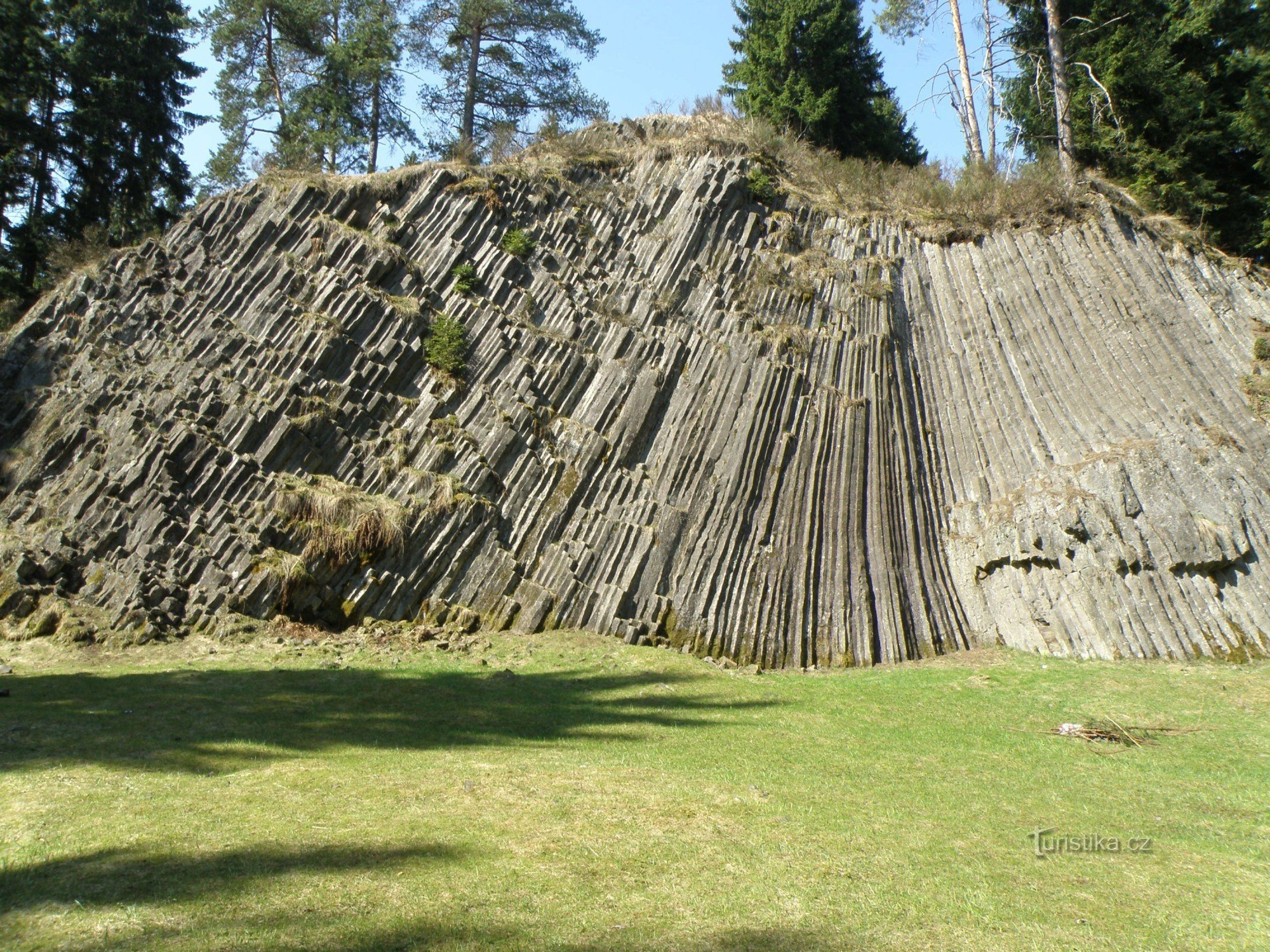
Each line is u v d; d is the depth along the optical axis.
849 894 8.39
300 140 36.03
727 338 25.30
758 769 12.61
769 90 41.12
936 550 23.88
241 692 14.96
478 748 12.77
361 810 9.83
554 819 9.95
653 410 23.86
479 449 22.12
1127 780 13.20
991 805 11.69
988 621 22.70
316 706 14.47
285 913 7.23
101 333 21.41
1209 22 32.44
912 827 10.53
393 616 19.61
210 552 18.55
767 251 28.12
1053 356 25.66
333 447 20.95
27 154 30.19
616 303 25.72
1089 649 20.70
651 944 7.12
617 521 21.80
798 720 15.97
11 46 29.03
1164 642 20.41
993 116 36.34
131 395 20.23
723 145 30.20
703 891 8.25
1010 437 24.84
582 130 30.88
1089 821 11.26
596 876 8.43
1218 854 10.27
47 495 18.89
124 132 32.66
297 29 36.53
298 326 22.16
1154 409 23.72
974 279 28.00
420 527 20.38
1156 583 20.92
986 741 15.21
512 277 25.38
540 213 27.03
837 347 25.83
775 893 8.30
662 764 12.55
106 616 17.30
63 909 7.11
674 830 9.86
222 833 8.91
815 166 31.56
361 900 7.56
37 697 13.89
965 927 7.83
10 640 16.52
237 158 36.84
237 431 20.09
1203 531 21.06
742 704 16.84
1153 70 31.77
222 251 23.33
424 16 38.16
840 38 40.19
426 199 25.94
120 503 18.56
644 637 20.45
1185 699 17.67
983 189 29.70
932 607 22.80
